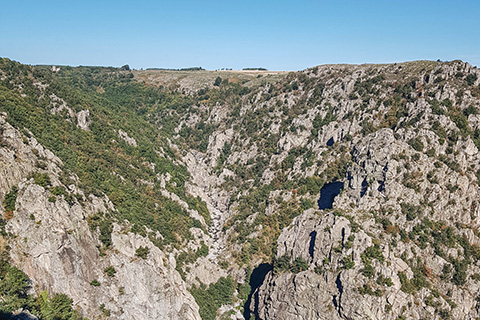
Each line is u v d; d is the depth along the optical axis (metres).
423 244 116.25
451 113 149.62
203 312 127.44
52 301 96.44
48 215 102.56
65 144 137.38
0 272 91.31
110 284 108.62
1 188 100.25
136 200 145.88
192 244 152.62
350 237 109.06
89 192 121.12
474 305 108.62
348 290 101.88
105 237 113.62
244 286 141.38
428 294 106.12
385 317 99.81
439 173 129.12
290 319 109.31
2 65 154.38
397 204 123.06
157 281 116.06
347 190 134.88
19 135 110.94
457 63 170.00
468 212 124.44
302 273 110.94
